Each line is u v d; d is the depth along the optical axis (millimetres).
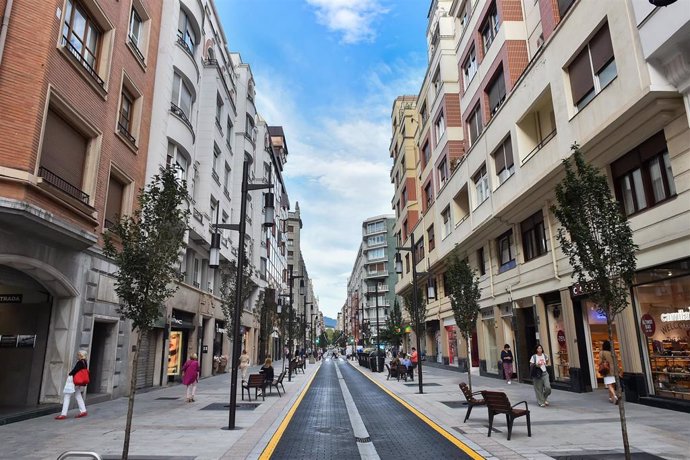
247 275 27969
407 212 41031
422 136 36312
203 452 7422
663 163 11297
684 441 7527
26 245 10938
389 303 91000
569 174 7066
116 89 15523
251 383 15297
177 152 21578
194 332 24984
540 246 17891
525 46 19781
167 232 7520
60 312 12906
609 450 7066
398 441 8492
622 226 6648
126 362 16547
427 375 26094
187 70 22469
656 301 11391
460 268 15125
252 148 40094
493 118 20766
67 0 12625
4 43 10297
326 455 7480
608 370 12336
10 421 10359
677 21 9688
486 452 7277
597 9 12922
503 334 21359
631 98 11164
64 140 12602
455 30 27609
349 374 30422
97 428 9695
